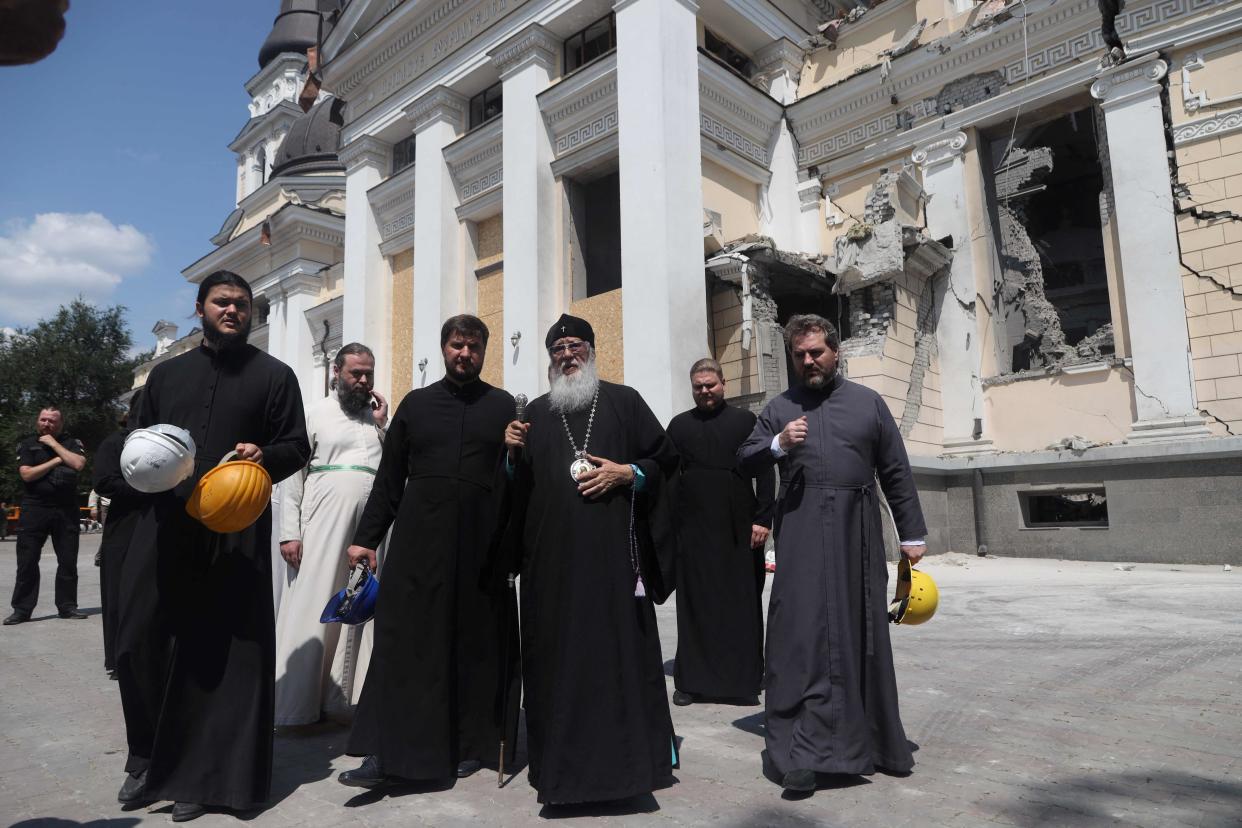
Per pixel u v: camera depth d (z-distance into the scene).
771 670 3.16
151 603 3.05
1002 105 11.98
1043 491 10.84
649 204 11.59
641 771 2.90
